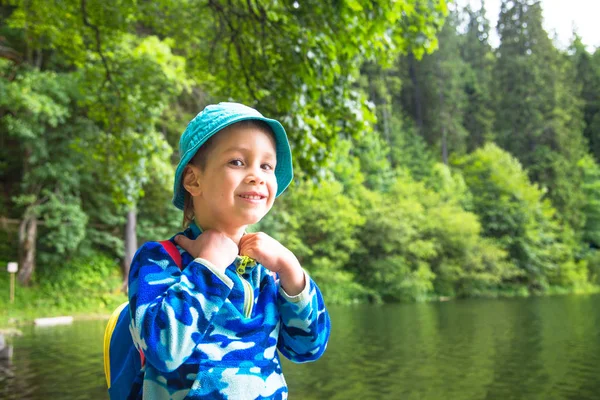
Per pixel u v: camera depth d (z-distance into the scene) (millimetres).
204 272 1029
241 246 1154
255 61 5734
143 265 1088
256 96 5535
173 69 11562
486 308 19422
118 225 19969
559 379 6676
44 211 17719
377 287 25469
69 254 18656
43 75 15047
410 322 14086
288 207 23750
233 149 1112
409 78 48656
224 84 6812
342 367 7500
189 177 1177
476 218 30562
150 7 8250
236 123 1128
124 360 1181
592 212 43375
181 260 1100
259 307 1146
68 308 16719
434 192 34750
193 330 981
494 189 34656
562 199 41750
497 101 49156
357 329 12430
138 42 11938
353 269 26141
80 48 8906
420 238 27672
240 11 6270
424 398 5785
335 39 4840
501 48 49594
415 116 48094
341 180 27281
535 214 35375
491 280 29500
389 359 8133
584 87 57250
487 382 6531
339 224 24141
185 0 8203
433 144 45969
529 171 44281
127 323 1191
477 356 8383
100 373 7180
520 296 28594
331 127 5352
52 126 17000
